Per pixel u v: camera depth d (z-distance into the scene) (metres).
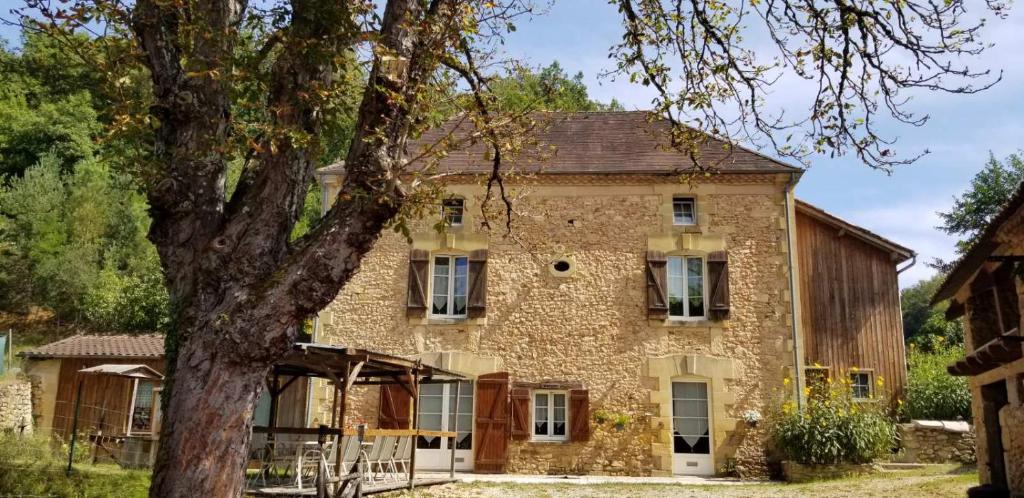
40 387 16.05
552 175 15.53
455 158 15.78
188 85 5.87
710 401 14.62
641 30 7.86
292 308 5.28
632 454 14.35
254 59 5.85
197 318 5.30
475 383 14.84
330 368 10.52
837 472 13.09
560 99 7.81
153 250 27.03
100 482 10.20
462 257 15.68
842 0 7.14
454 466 13.31
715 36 7.72
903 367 15.80
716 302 14.87
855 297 16.12
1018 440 8.47
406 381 14.74
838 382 15.05
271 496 9.81
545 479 13.36
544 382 14.74
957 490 10.09
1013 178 27.16
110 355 16.14
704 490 11.70
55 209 27.45
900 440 14.35
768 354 14.66
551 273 15.28
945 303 37.81
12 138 32.12
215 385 5.09
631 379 14.72
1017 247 8.15
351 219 5.55
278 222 5.65
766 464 14.09
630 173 15.39
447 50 6.52
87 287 24.78
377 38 5.77
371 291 15.36
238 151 6.02
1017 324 8.74
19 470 10.02
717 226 15.34
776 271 15.05
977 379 10.05
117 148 6.04
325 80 6.25
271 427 10.82
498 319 15.12
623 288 15.15
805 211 16.42
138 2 5.88
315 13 5.87
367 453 11.09
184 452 4.96
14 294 25.41
